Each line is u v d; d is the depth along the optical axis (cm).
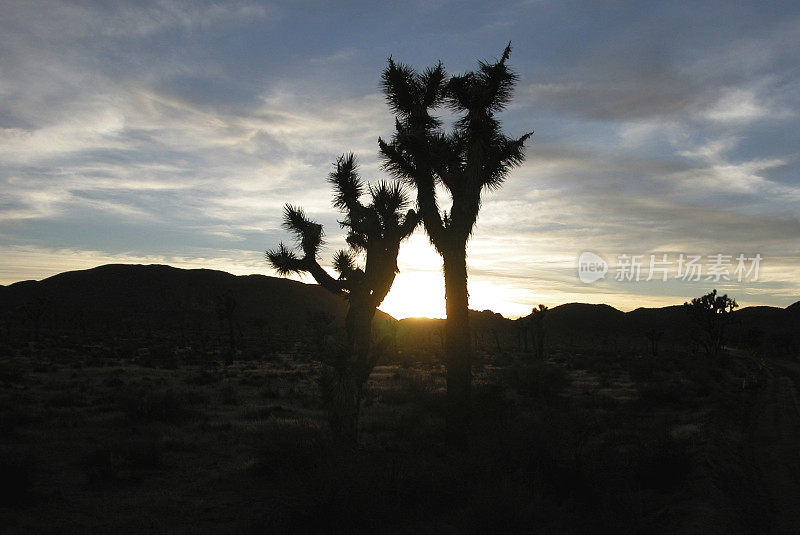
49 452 1358
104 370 3841
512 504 762
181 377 3572
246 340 10362
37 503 958
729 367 5419
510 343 13488
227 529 845
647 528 775
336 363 1245
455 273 1446
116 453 1325
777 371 5162
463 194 1451
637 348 12488
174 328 14650
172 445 1422
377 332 1386
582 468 941
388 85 1533
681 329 16375
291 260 1385
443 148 1457
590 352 9856
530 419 1100
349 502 816
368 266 1380
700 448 1304
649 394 2597
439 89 1526
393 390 2680
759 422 1948
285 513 839
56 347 6406
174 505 980
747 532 808
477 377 3425
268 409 2088
